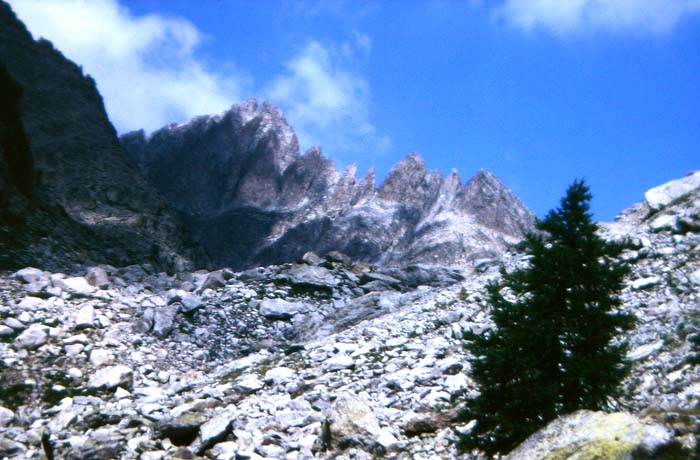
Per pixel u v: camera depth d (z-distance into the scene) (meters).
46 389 23.56
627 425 10.03
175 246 90.31
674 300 22.52
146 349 29.52
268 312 36.31
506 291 29.61
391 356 25.00
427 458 14.88
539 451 10.30
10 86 53.78
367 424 16.25
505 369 12.13
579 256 12.45
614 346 12.23
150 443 15.99
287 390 22.47
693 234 29.67
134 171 109.81
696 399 13.27
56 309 30.38
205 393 22.34
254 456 15.62
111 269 41.91
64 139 111.75
